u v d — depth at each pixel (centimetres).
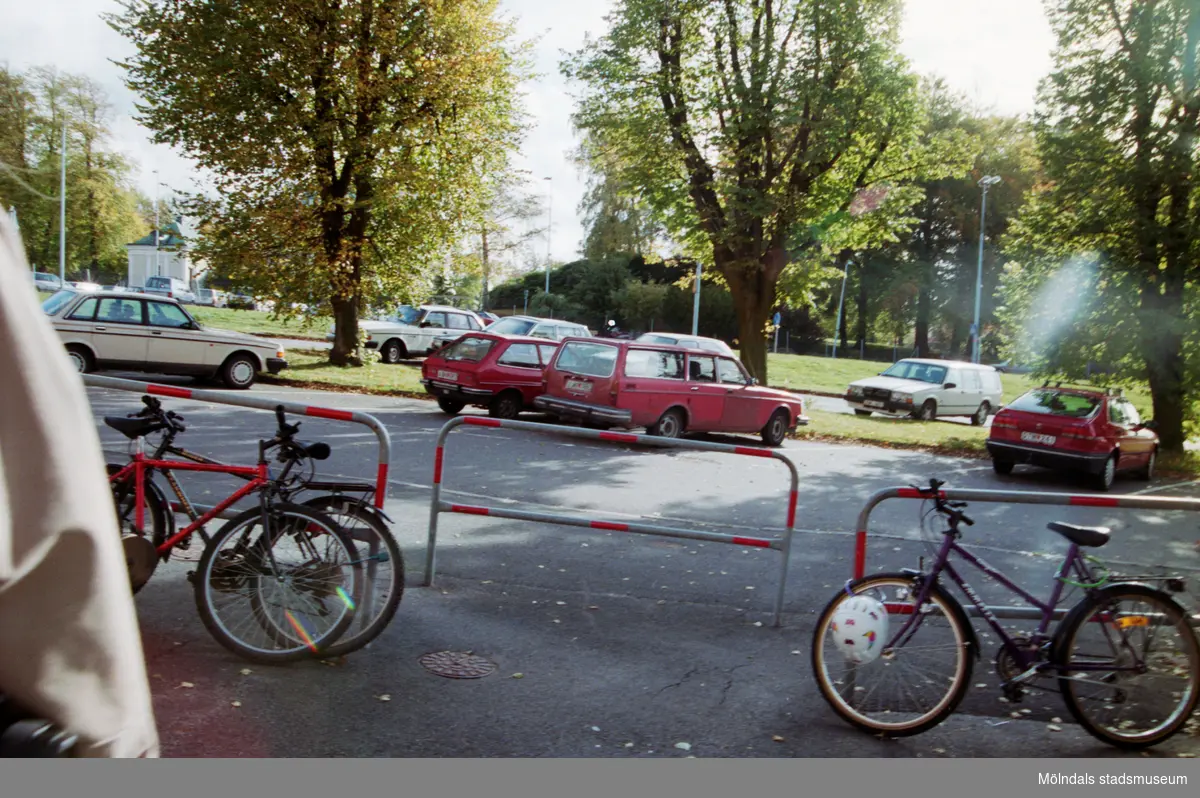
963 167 2467
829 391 3391
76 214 4925
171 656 454
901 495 487
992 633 609
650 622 589
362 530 474
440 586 630
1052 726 452
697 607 634
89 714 99
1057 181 2002
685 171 2316
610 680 477
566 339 1591
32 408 96
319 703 415
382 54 2181
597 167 2698
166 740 364
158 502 492
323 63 2108
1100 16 1895
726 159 2236
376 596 473
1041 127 1994
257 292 2208
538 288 8031
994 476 1553
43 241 5197
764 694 475
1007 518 1105
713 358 1645
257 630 461
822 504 1099
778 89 2094
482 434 1459
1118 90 1861
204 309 4825
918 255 6341
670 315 6750
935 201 6119
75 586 98
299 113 2103
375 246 2361
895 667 437
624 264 7325
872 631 425
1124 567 863
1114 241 1962
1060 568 454
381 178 2216
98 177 4616
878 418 2492
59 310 1677
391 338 2947
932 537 477
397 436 1346
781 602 605
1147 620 435
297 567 462
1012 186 5888
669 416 1571
